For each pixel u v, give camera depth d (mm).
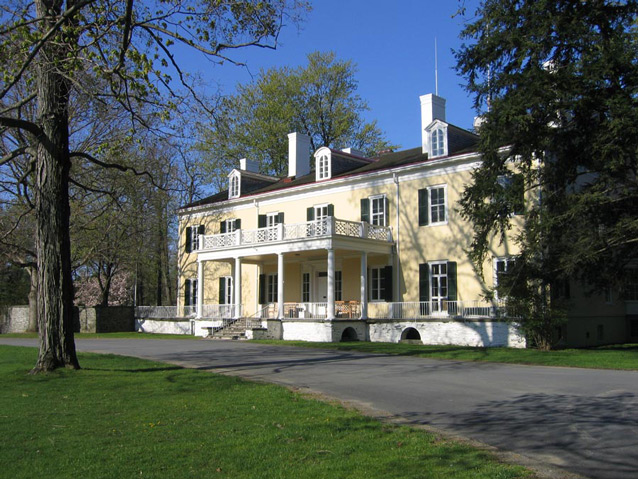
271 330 29047
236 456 7141
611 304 29297
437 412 10039
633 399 10984
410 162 29266
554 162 20641
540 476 6477
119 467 6699
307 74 48844
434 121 28484
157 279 51094
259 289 35438
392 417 9633
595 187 18719
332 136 49188
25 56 13219
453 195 27344
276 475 6426
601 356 19031
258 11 13570
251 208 36312
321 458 7086
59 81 14258
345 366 16969
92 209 34812
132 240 39562
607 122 17875
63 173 14680
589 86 18641
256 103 48094
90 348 23406
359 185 31016
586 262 18984
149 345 25109
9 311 42938
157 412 9805
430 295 27766
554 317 21281
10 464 6812
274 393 11656
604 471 6680
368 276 30484
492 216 20562
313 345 24328
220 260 34688
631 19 19172
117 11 13391
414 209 28703
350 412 9844
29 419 9219
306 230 28594
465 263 26641
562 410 10031
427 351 21609
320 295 32656
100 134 22719
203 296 38000
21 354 19266
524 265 20359
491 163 20656
